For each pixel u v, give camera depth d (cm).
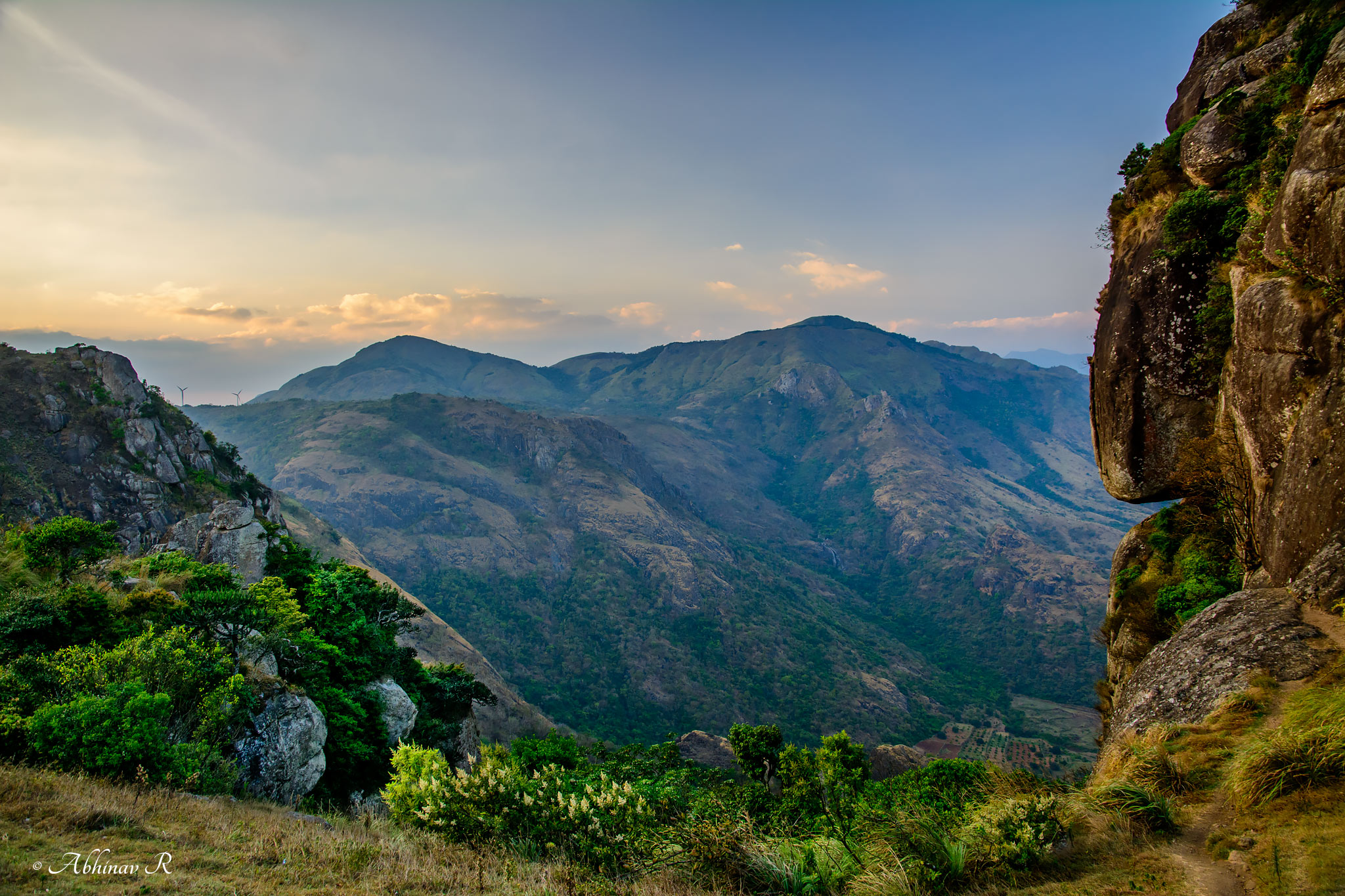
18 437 6375
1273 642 991
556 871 898
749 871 848
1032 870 688
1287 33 1697
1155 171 1842
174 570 2370
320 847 927
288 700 1948
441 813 1088
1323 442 1095
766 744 3048
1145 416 1747
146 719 1217
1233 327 1469
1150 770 800
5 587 1872
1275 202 1347
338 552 11606
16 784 956
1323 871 522
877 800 1734
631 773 3012
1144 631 1606
